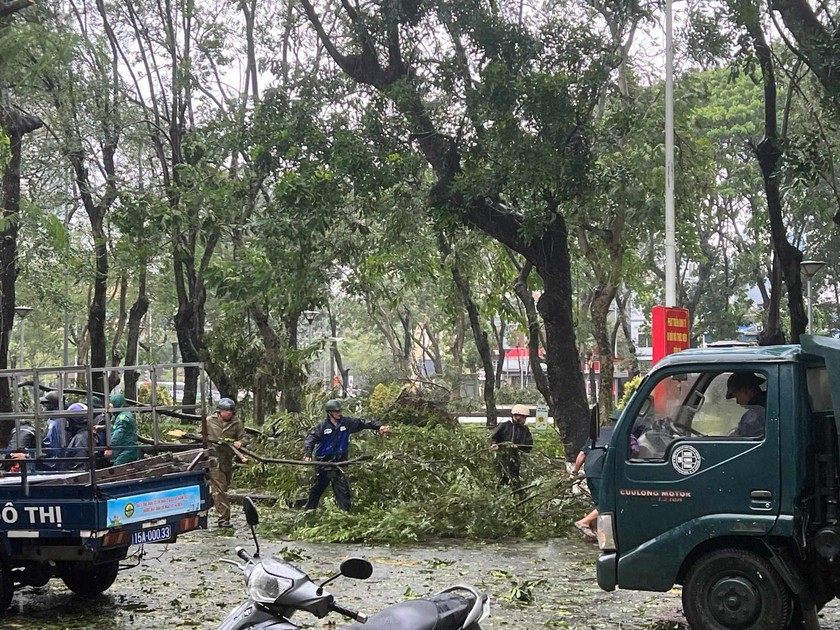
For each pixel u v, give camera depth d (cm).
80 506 829
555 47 1938
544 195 1925
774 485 724
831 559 712
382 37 2041
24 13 2167
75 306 4459
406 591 935
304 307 2412
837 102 1727
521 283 2494
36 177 2839
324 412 1950
